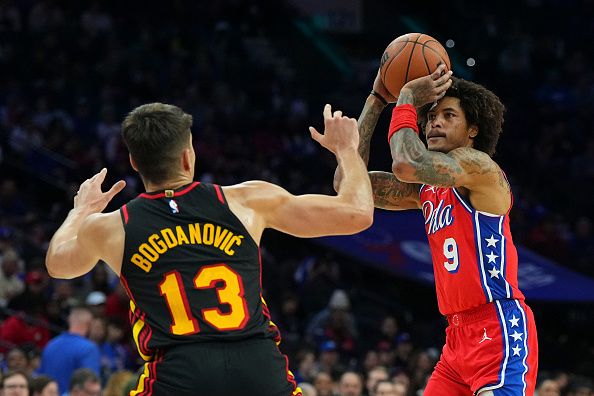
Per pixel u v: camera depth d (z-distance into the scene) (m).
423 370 10.38
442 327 13.70
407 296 16.11
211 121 18.97
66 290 11.59
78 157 16.05
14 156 15.95
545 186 18.75
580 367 13.20
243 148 18.52
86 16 20.27
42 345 10.53
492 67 22.44
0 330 10.52
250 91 20.92
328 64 23.03
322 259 15.02
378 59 23.38
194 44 20.98
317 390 9.09
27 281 11.27
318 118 20.41
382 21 24.75
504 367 4.22
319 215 3.40
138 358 10.30
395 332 12.62
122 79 18.84
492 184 4.27
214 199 3.40
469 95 4.43
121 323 10.41
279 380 3.26
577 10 23.97
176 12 22.14
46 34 19.25
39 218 14.97
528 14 23.95
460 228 4.36
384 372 8.95
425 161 4.10
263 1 23.56
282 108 20.70
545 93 21.73
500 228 4.36
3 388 7.04
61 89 18.41
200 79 20.00
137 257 3.32
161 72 19.58
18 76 18.50
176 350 3.21
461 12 24.19
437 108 4.45
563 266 15.44
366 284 16.28
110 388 7.23
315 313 13.77
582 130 20.38
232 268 3.31
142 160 3.42
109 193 3.79
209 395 3.17
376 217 15.44
